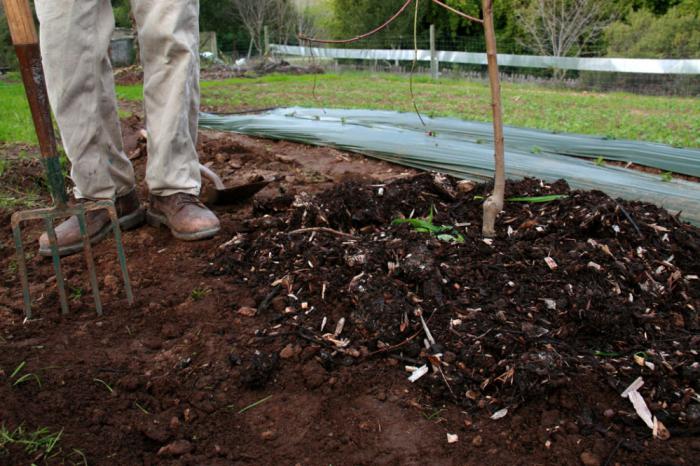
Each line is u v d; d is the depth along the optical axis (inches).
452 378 80.0
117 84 577.6
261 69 754.2
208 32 888.9
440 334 86.7
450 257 101.9
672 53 635.5
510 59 687.1
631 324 87.3
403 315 88.4
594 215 106.6
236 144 220.7
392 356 86.0
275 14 971.9
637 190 168.9
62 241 120.3
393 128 264.1
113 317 98.2
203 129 268.5
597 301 87.6
